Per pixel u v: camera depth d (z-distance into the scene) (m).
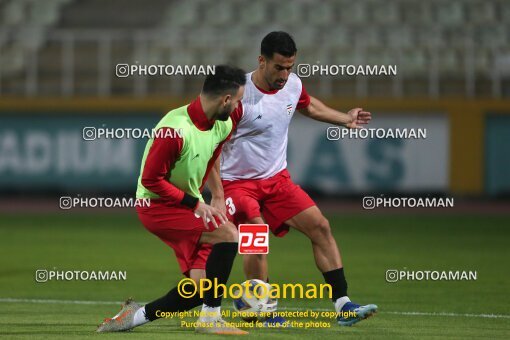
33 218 69.69
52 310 29.83
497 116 83.56
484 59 89.00
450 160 83.38
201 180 24.05
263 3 95.75
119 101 83.88
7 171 84.88
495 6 94.56
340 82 86.62
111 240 55.03
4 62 91.31
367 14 94.75
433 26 92.31
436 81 84.12
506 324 26.91
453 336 24.33
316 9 95.38
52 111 84.19
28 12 96.88
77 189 84.31
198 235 23.53
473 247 51.31
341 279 26.17
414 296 33.62
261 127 26.25
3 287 36.09
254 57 88.62
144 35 89.38
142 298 33.50
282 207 26.58
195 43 89.94
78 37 90.62
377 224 65.56
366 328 25.69
